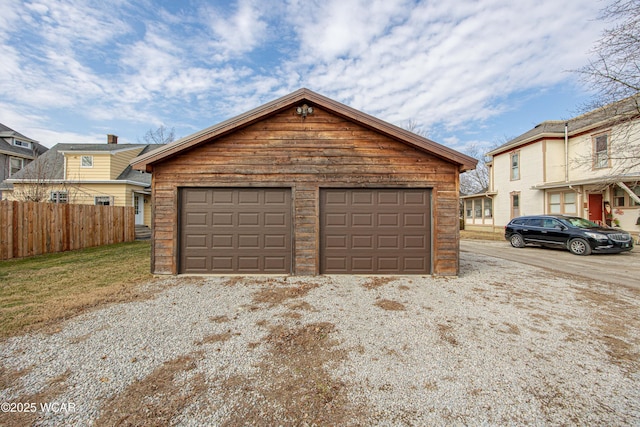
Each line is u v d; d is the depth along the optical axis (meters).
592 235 9.33
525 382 2.50
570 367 2.73
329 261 6.39
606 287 5.48
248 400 2.25
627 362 2.81
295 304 4.47
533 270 7.01
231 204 6.41
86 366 2.69
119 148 17.69
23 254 8.23
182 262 6.38
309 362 2.81
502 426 1.99
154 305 4.37
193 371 2.63
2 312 3.96
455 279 6.05
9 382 2.43
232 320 3.83
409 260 6.41
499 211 18.97
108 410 2.12
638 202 11.20
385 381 2.51
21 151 21.66
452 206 6.35
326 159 6.37
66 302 4.40
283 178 6.36
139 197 17.66
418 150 6.38
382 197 6.43
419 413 2.12
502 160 18.66
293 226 6.32
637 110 9.65
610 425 2.01
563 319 3.90
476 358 2.89
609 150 12.39
